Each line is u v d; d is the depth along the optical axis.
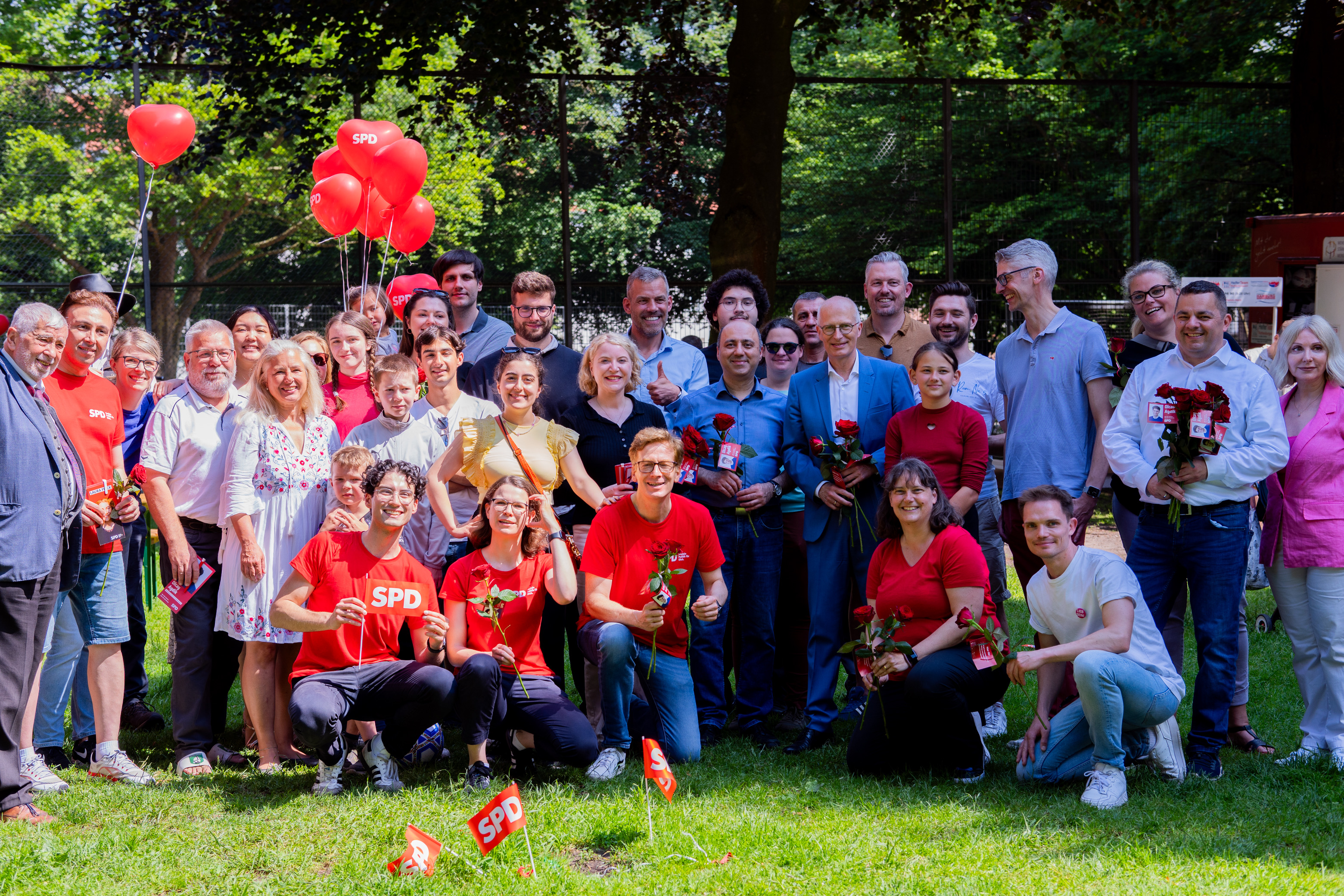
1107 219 14.87
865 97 14.97
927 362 5.02
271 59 13.59
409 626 4.76
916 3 15.06
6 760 4.14
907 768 4.73
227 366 5.07
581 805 4.25
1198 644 4.67
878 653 4.53
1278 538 4.84
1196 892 3.38
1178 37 15.88
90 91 14.30
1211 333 4.64
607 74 14.49
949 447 5.07
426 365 5.29
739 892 3.48
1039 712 4.59
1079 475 5.22
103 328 4.90
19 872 3.62
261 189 15.55
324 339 6.23
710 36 24.86
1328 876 3.52
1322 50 13.37
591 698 5.28
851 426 5.05
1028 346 5.34
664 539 4.90
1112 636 4.33
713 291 6.57
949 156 14.51
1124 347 5.32
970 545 4.63
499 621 4.66
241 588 4.82
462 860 3.72
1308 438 4.78
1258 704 5.63
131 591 5.66
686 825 4.04
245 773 4.75
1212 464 4.48
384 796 4.41
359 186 7.50
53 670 4.85
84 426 4.84
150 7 13.70
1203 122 14.96
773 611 5.40
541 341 5.79
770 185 12.34
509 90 14.54
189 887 3.59
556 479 5.16
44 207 14.23
